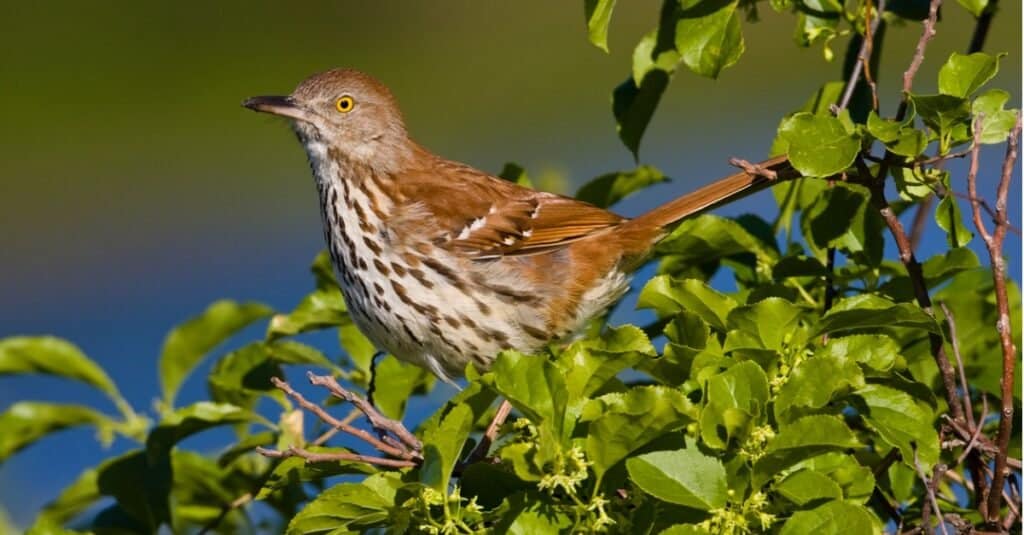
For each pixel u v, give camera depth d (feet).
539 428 20.54
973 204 23.35
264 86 86.22
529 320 30.37
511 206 30.76
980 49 28.78
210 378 29.37
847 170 25.99
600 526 20.36
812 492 20.26
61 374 31.01
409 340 30.25
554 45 83.87
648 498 20.94
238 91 85.56
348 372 30.40
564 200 31.17
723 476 20.35
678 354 22.48
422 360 30.40
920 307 24.79
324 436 28.48
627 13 80.12
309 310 30.17
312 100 32.27
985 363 27.12
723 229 28.32
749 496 20.45
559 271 30.37
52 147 85.10
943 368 24.82
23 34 85.87
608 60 81.61
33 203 82.23
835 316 23.15
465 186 31.32
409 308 30.07
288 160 83.10
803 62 73.77
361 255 30.42
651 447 20.53
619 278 30.83
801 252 28.55
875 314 23.12
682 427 20.51
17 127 84.02
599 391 22.02
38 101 85.51
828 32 27.81
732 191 29.53
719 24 26.30
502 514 20.79
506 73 84.07
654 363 22.57
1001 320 23.30
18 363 30.68
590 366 21.88
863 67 27.12
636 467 20.34
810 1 27.94
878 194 24.89
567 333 30.78
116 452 47.37
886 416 22.76
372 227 30.50
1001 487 23.41
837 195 26.78
